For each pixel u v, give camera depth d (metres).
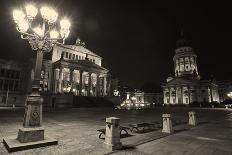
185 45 101.25
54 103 45.03
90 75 60.62
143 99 108.00
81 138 8.54
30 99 7.06
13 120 15.18
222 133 10.57
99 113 26.83
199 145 7.63
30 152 6.15
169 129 10.40
